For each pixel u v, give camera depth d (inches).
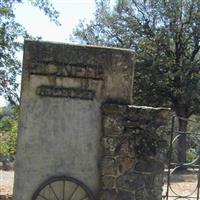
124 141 273.1
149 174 272.8
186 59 951.6
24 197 267.3
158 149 274.8
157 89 951.6
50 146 270.8
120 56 278.1
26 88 270.4
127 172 271.9
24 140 269.0
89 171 273.0
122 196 270.4
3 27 518.3
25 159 268.7
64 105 272.8
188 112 969.5
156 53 935.7
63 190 269.9
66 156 271.6
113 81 277.1
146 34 960.9
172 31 943.7
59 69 272.8
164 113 277.0
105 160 271.0
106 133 272.2
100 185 272.1
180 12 945.5
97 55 276.2
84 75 274.5
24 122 269.6
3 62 522.6
